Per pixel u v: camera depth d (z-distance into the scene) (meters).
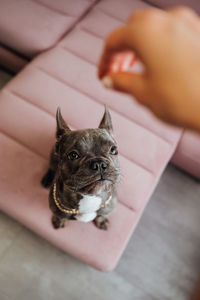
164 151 1.98
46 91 2.06
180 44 0.21
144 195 1.82
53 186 1.56
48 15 2.44
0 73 2.88
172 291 2.10
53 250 2.16
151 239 2.30
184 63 0.21
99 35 2.41
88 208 1.47
